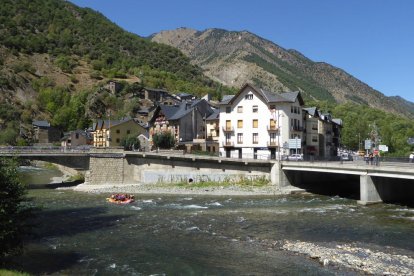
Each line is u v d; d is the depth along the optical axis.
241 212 44.75
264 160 63.66
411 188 54.91
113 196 54.69
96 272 24.27
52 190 68.56
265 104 77.25
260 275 23.14
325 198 55.94
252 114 78.56
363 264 24.38
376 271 23.17
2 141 139.00
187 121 99.31
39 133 159.75
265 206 49.16
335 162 57.22
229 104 80.62
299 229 35.41
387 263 24.73
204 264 25.50
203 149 92.31
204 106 104.50
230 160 65.56
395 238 31.67
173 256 27.42
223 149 81.50
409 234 33.06
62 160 74.44
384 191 51.12
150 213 44.69
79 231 35.56
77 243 31.27
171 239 32.28
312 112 89.06
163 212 45.31
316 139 89.31
